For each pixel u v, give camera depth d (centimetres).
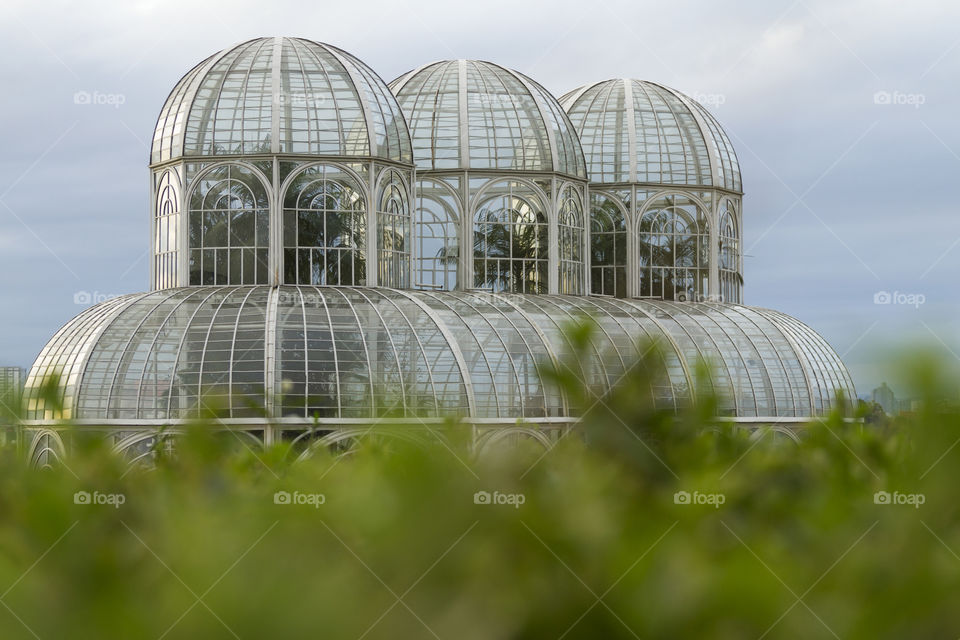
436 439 371
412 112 5803
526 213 5753
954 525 339
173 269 5072
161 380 4219
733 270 6556
